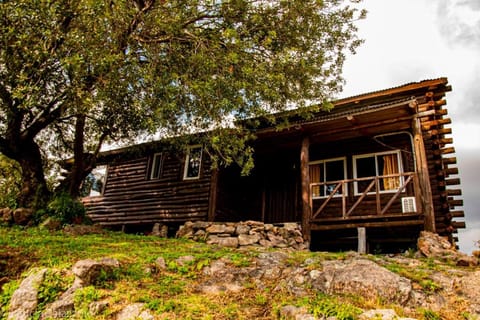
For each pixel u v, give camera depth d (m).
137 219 14.82
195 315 4.78
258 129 11.98
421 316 4.66
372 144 12.88
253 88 9.13
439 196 11.27
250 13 9.84
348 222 11.26
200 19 10.14
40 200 11.15
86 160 13.08
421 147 9.97
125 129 12.16
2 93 9.68
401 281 5.35
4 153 11.31
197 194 13.75
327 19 10.45
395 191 11.90
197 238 10.72
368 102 13.57
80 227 10.09
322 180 13.45
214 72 8.95
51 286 5.30
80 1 8.08
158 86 8.75
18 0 7.50
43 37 8.27
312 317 4.61
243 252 7.45
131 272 5.93
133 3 9.79
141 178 15.57
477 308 4.84
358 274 5.52
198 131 11.02
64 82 9.34
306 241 10.52
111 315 4.79
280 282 5.84
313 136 11.91
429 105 12.30
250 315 4.89
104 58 7.88
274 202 14.81
